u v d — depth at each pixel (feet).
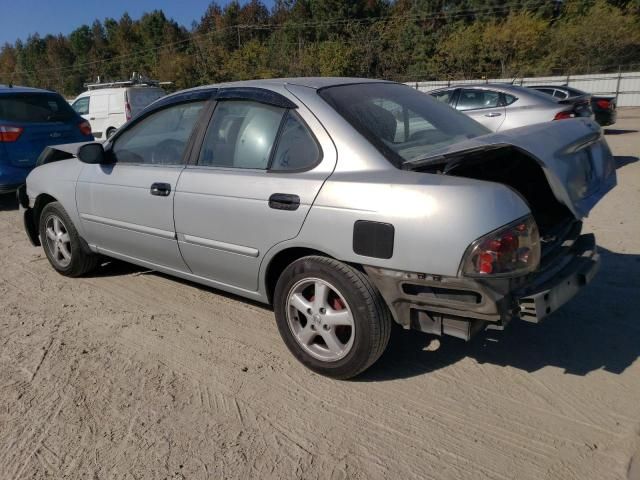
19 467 8.66
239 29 194.59
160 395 10.44
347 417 9.66
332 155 10.23
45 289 15.94
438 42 146.51
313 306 10.61
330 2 176.55
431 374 10.89
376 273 9.53
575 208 9.07
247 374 11.08
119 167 14.12
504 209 8.70
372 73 145.59
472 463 8.48
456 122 12.25
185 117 13.04
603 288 14.40
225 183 11.55
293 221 10.37
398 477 8.25
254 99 11.66
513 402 9.92
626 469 8.21
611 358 11.19
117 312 14.15
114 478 8.38
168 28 219.82
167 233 12.96
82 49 243.60
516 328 12.57
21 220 24.90
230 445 9.03
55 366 11.57
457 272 8.71
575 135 10.03
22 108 26.20
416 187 9.08
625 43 123.03
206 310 14.10
